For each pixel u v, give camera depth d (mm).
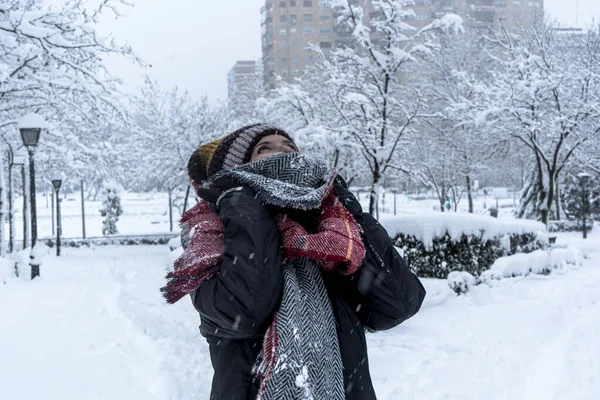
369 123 18438
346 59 19297
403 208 52594
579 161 31094
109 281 13578
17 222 49312
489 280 10695
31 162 14641
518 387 5414
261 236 1669
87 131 26344
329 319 1778
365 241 1890
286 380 1627
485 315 8578
